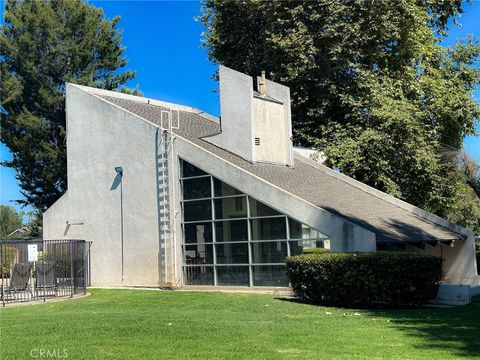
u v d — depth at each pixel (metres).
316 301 16.73
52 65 42.31
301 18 30.94
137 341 10.09
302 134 31.05
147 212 24.28
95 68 44.78
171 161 23.53
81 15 43.69
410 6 29.41
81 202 26.89
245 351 9.09
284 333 10.80
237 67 35.12
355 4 28.98
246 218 21.06
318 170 27.83
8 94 41.47
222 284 21.58
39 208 44.81
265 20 33.12
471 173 43.50
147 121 24.67
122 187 25.36
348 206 21.53
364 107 29.05
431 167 28.53
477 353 8.93
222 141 25.30
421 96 29.77
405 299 15.74
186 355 8.84
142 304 17.47
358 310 15.33
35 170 42.53
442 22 36.12
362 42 29.23
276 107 26.16
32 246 20.14
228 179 21.72
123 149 25.47
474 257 22.33
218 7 35.09
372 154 27.81
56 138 43.00
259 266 20.56
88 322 12.66
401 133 28.03
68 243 23.20
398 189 28.61
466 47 33.25
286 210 19.91
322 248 18.72
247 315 13.93
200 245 22.42
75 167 27.31
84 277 22.33
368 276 15.63
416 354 8.85
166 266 23.28
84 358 8.76
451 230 22.80
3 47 41.72
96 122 26.67
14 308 17.09
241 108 24.77
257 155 24.62
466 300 17.02
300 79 30.55
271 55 32.22
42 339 10.51
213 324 12.06
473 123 31.22
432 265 15.98
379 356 8.69
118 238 25.30
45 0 43.25
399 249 20.86
